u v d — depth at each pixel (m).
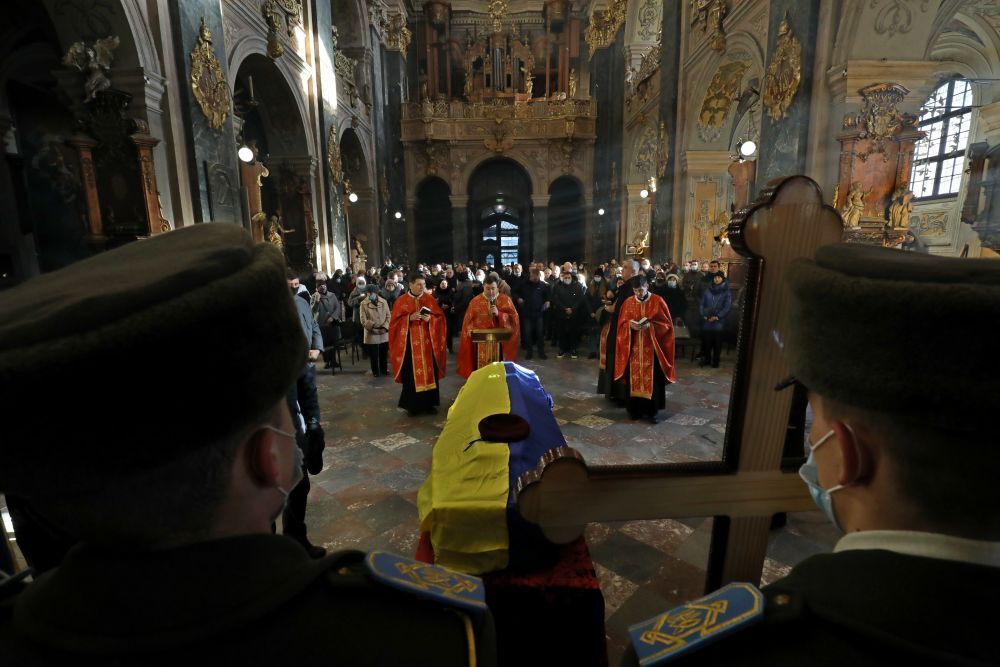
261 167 8.68
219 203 7.45
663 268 11.41
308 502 3.35
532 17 21.45
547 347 9.33
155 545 0.42
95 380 0.33
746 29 9.21
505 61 21.03
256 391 0.43
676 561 2.68
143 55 6.14
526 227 22.86
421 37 21.44
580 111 19.81
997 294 0.31
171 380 0.36
